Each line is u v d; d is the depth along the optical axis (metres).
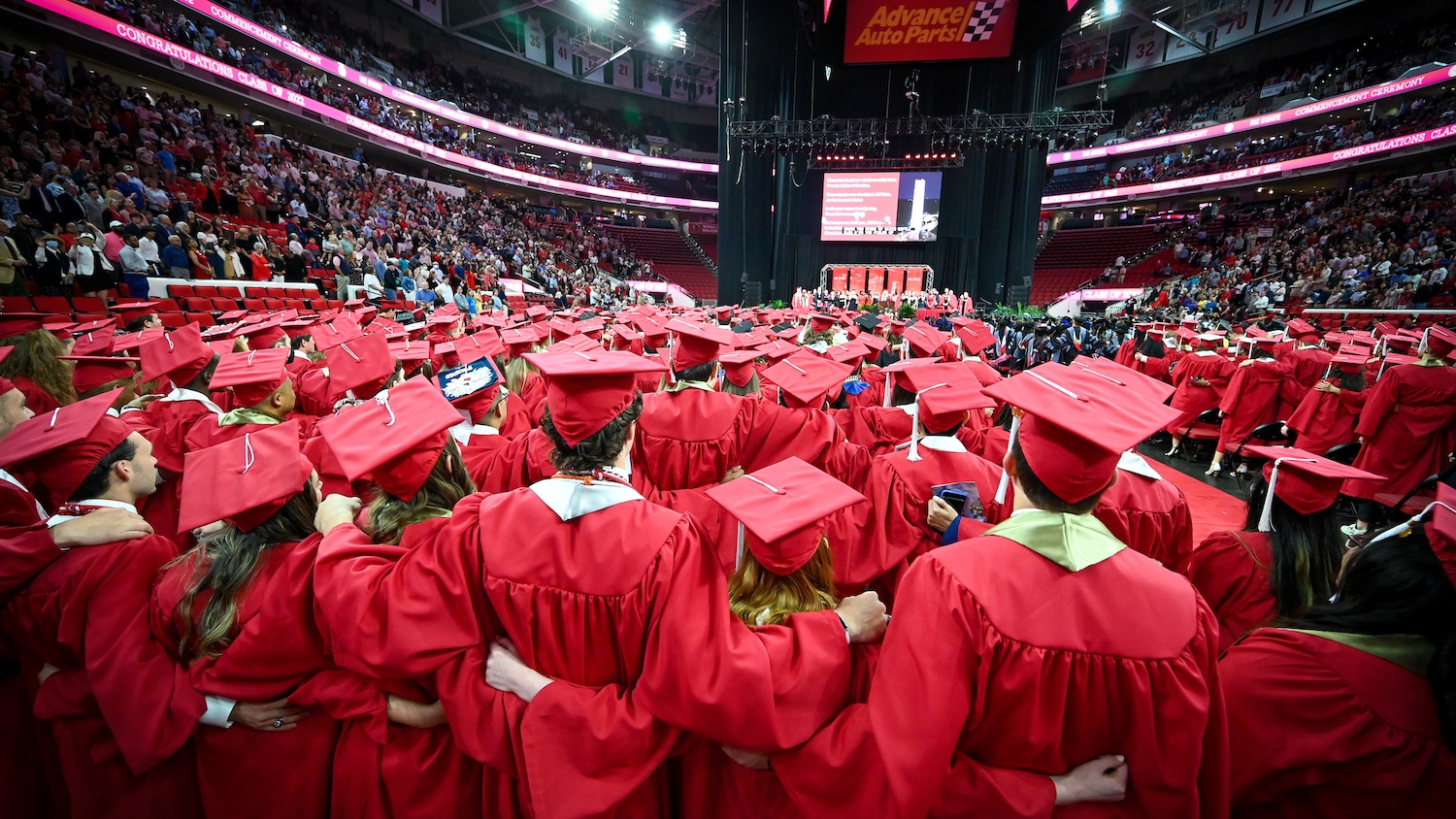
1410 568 1.08
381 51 27.58
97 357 3.52
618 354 1.56
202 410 3.21
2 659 1.63
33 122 12.34
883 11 14.37
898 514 2.25
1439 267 18.36
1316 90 26.73
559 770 1.20
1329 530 1.71
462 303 16.97
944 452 2.30
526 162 34.25
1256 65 29.95
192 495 1.39
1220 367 7.16
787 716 1.22
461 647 1.28
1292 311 19.38
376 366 3.36
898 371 2.91
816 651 1.28
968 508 2.09
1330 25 27.19
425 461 1.43
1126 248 32.19
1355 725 1.09
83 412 1.54
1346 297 19.38
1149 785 1.08
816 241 23.83
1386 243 20.94
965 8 14.07
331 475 2.48
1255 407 6.51
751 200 22.08
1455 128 21.19
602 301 26.23
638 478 2.79
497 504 1.35
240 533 1.45
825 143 18.80
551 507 1.30
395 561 1.35
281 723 1.43
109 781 1.45
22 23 14.66
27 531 1.44
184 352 3.30
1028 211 21.86
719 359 3.07
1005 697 1.10
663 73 38.50
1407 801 1.05
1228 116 29.66
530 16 33.62
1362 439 5.19
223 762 1.44
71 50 16.06
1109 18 28.89
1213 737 1.11
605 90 38.31
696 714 1.20
